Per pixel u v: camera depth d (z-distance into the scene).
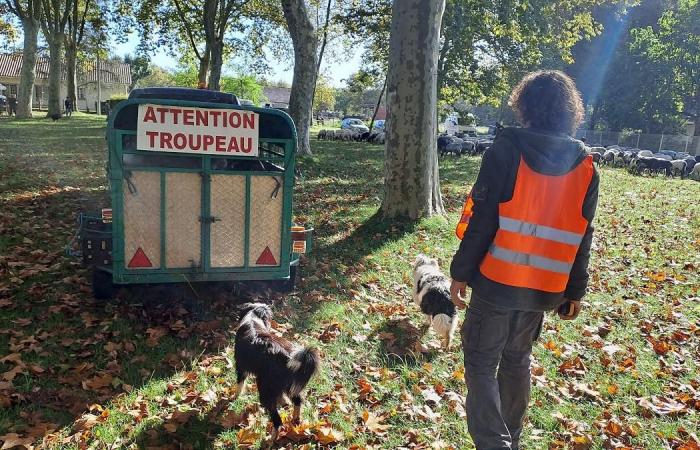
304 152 19.69
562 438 3.78
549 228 2.74
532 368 4.68
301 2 18.48
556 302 2.83
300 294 6.10
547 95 2.84
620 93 46.84
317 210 10.71
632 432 3.84
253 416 3.79
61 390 3.90
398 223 9.48
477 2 23.38
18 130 25.03
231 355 4.61
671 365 4.89
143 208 4.92
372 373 4.48
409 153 9.53
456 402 4.12
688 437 3.84
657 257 8.55
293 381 3.50
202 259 5.15
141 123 4.70
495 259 2.78
